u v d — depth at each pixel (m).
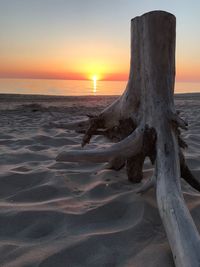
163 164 2.54
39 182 3.36
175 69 2.93
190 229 1.90
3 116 9.64
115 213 2.62
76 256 2.03
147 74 2.84
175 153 2.63
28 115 9.95
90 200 2.87
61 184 3.21
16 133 6.50
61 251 2.06
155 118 2.77
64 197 2.94
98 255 2.04
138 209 2.60
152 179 2.74
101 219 2.52
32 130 6.89
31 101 15.48
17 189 3.20
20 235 2.31
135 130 2.85
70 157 2.72
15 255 2.02
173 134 2.73
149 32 2.78
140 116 2.95
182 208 2.08
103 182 3.25
